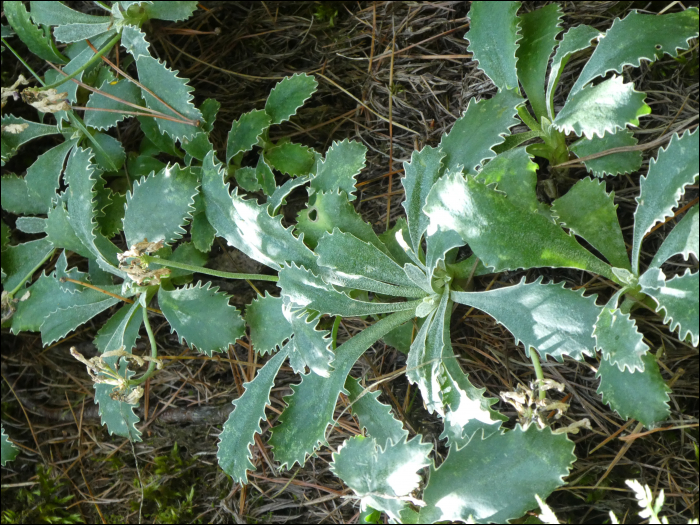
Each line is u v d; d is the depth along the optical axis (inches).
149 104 10.2
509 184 8.3
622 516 8.7
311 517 10.1
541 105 8.9
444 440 9.6
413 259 8.8
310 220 9.2
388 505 8.1
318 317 8.9
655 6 9.6
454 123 9.5
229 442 9.1
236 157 10.6
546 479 7.7
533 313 8.1
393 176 10.5
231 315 9.4
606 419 8.9
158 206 9.7
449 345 8.7
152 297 10.2
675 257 9.0
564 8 9.8
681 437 8.6
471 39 8.9
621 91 7.8
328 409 8.8
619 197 9.2
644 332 8.9
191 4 10.5
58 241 10.5
